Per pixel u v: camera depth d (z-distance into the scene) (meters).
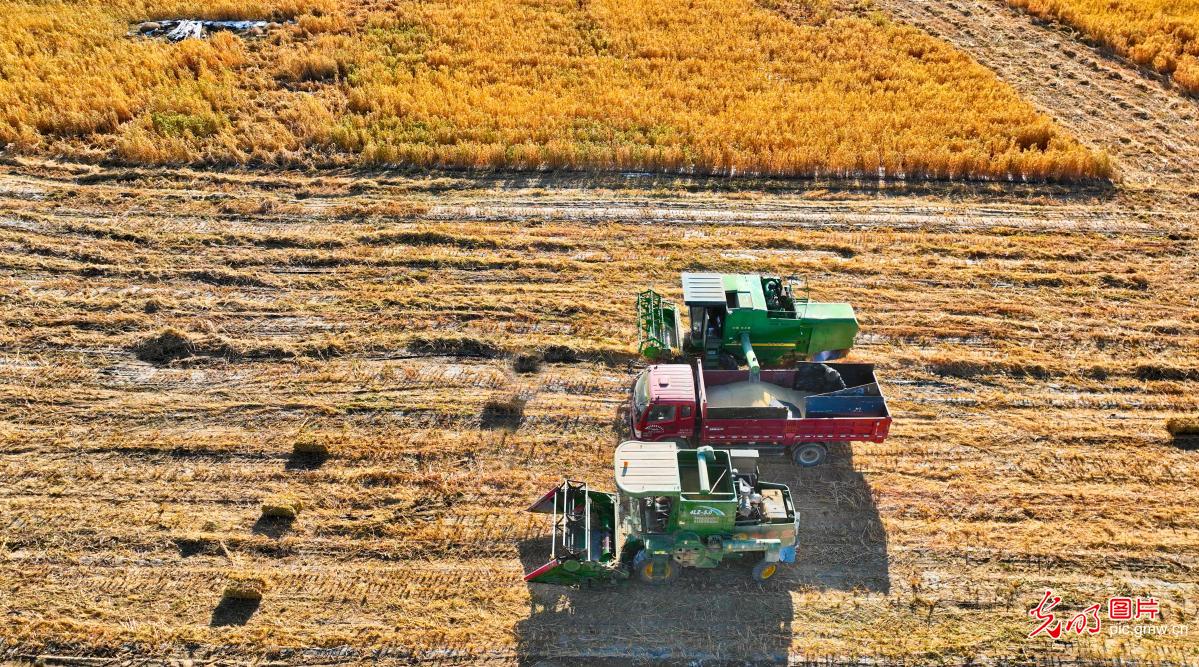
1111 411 18.06
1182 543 15.10
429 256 22.88
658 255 23.17
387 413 17.91
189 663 13.23
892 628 13.89
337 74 32.38
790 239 23.73
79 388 18.31
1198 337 20.03
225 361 19.19
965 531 15.43
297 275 22.17
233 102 29.73
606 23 36.78
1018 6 38.59
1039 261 22.91
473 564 14.84
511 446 17.19
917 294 21.67
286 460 16.73
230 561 14.77
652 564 14.18
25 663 13.16
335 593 14.33
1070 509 15.81
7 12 36.34
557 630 13.84
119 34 35.09
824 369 16.64
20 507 15.59
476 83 31.83
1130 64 33.06
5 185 25.28
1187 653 13.41
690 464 14.53
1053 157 26.33
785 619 14.01
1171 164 26.88
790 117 29.08
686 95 30.64
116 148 26.94
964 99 30.25
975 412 18.09
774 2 39.25
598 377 19.00
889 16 38.38
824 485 16.38
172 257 22.62
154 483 16.19
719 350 17.94
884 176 26.84
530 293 21.62
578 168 27.14
